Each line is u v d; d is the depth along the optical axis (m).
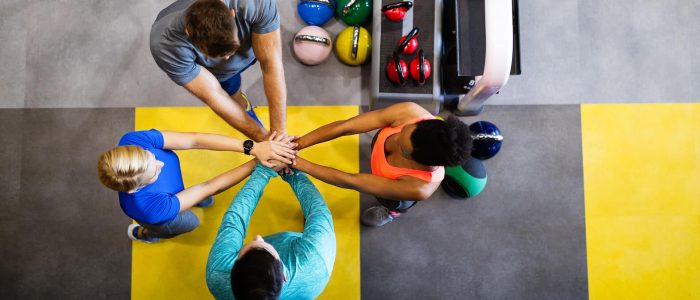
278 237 1.95
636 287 3.02
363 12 2.88
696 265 3.02
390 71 2.67
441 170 1.97
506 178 3.06
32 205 3.04
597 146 3.08
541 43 3.12
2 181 3.05
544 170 3.07
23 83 3.09
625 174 3.07
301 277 1.67
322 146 3.05
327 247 1.75
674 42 3.12
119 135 3.07
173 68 2.00
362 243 3.02
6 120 3.08
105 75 3.09
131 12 3.11
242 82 3.07
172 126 3.06
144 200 2.04
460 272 3.02
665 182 3.06
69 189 3.04
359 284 3.01
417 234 3.03
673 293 3.02
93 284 3.00
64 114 3.07
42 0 3.11
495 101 3.09
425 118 1.95
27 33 3.11
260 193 2.02
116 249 3.01
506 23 2.15
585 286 3.02
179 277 3.00
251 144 2.18
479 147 2.79
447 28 2.81
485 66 2.25
